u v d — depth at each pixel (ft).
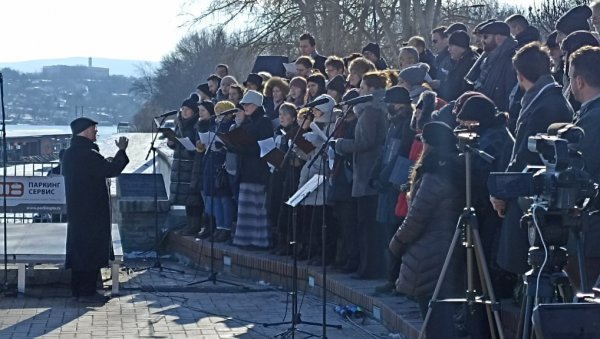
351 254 36.76
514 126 28.86
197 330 32.32
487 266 24.03
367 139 33.88
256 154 43.47
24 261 38.52
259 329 32.32
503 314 24.45
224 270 45.11
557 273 18.34
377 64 45.65
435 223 25.14
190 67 211.61
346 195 36.17
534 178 18.29
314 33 114.32
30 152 83.35
